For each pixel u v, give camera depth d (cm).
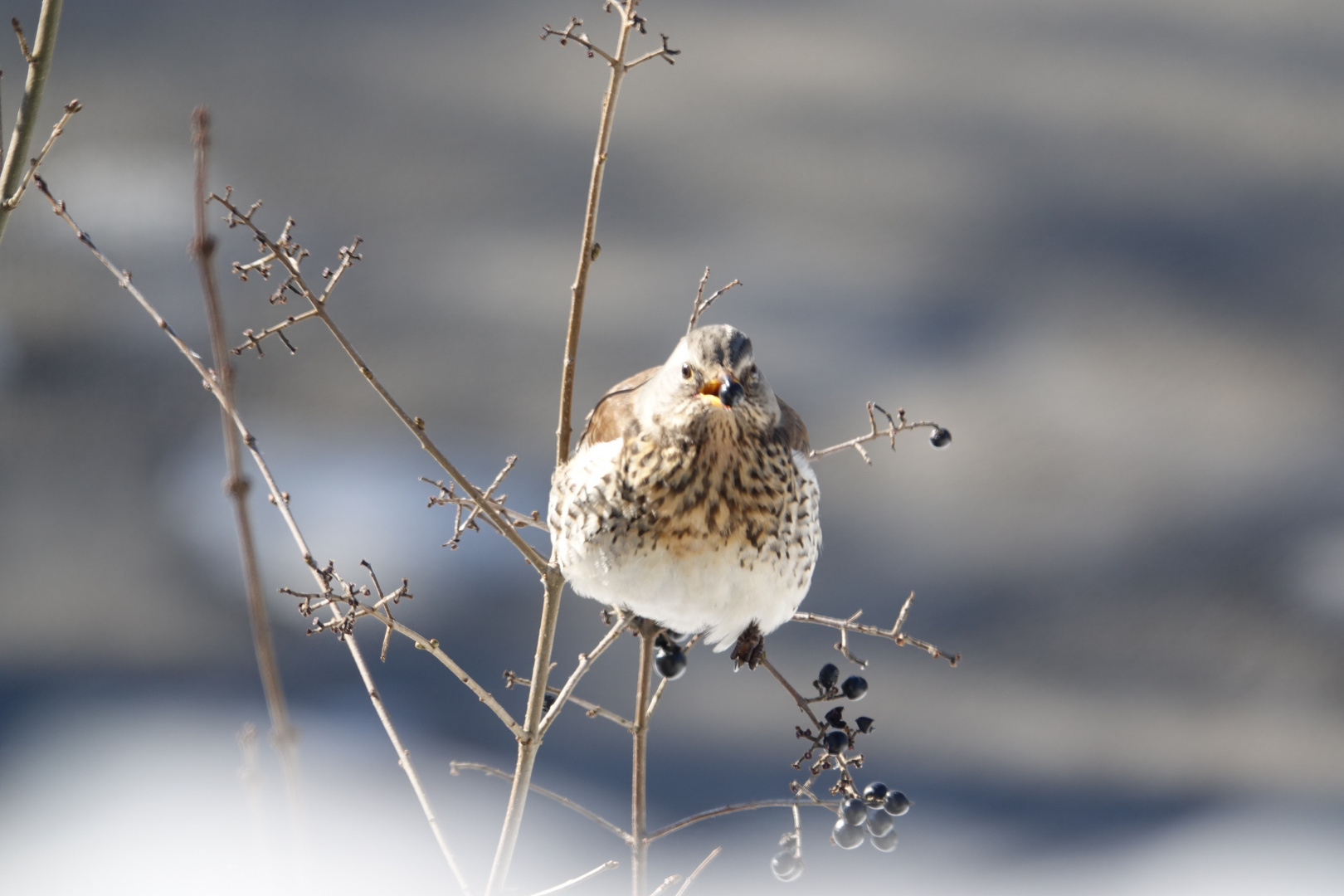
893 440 824
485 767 812
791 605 827
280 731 809
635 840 814
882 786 815
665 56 809
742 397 820
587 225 811
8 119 1009
